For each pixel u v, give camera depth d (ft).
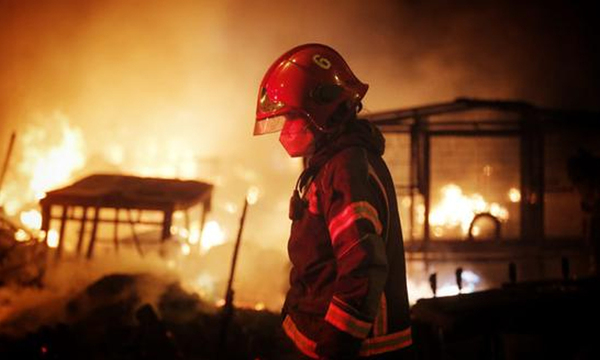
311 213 7.79
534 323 13.15
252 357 18.53
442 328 12.42
